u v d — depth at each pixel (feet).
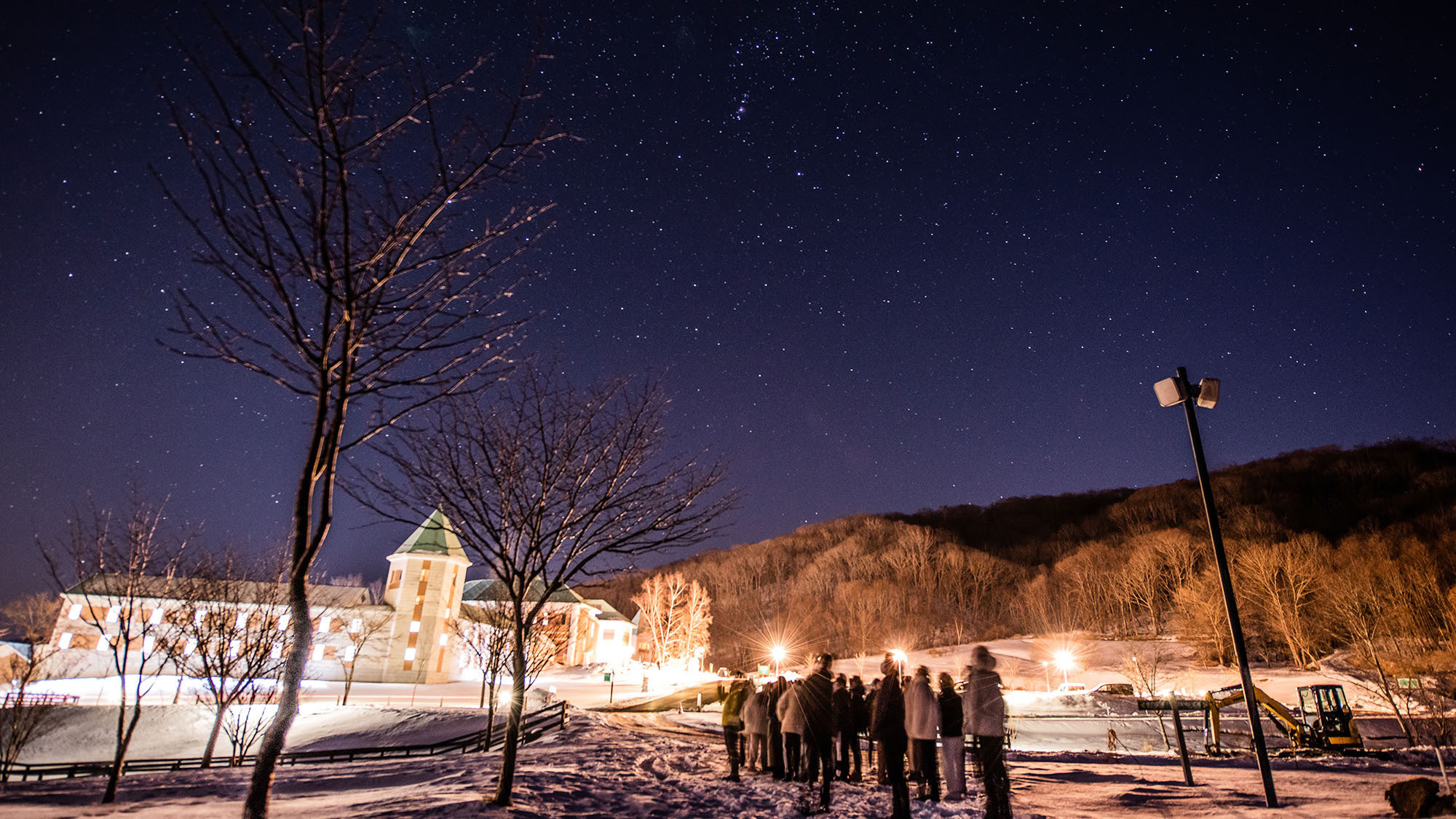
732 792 33.19
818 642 343.05
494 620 92.73
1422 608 171.83
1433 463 402.11
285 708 17.87
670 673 198.29
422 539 196.75
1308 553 241.35
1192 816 27.66
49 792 43.93
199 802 36.65
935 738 32.53
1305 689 75.61
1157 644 229.25
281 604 75.00
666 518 33.58
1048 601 329.52
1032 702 132.98
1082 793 34.53
